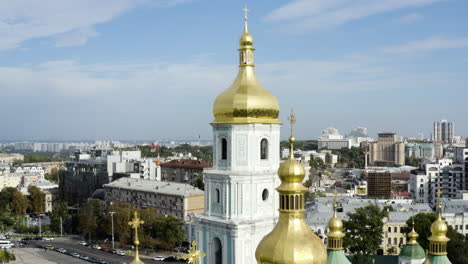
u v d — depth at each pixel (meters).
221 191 66.69
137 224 52.44
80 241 194.75
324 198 189.00
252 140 65.69
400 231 150.50
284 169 39.91
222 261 65.94
